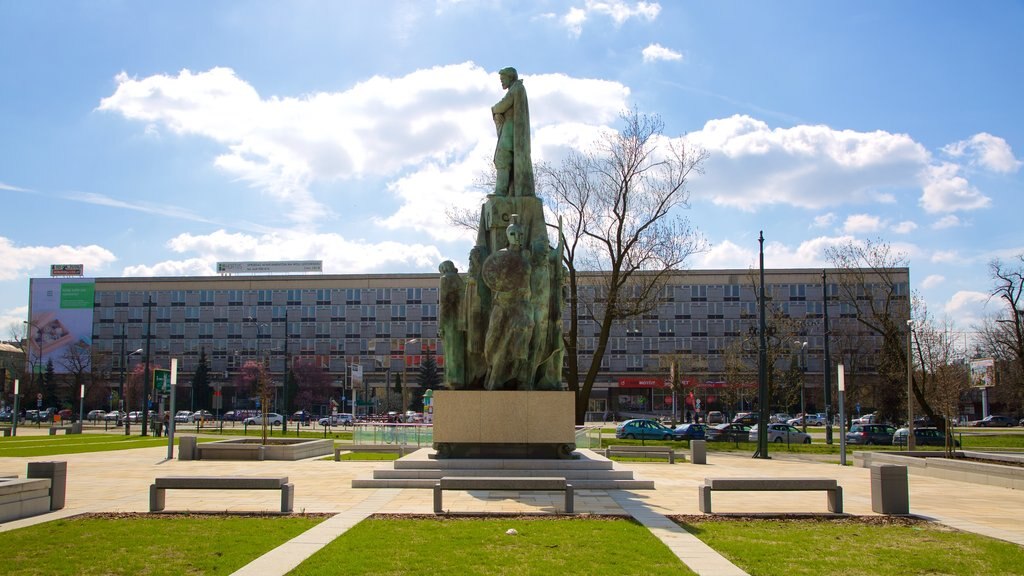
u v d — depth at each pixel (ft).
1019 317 173.78
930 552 34.35
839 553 33.83
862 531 39.83
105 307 337.93
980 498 56.85
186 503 49.03
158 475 69.21
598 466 58.39
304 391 308.19
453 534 36.60
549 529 38.09
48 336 330.95
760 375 104.32
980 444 139.85
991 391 297.33
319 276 329.31
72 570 29.68
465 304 63.93
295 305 329.93
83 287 334.24
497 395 59.72
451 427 59.57
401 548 33.30
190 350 333.01
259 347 329.72
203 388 313.12
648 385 303.07
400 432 111.86
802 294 296.92
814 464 92.02
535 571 29.30
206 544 34.50
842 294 276.82
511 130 68.18
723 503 51.21
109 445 115.34
